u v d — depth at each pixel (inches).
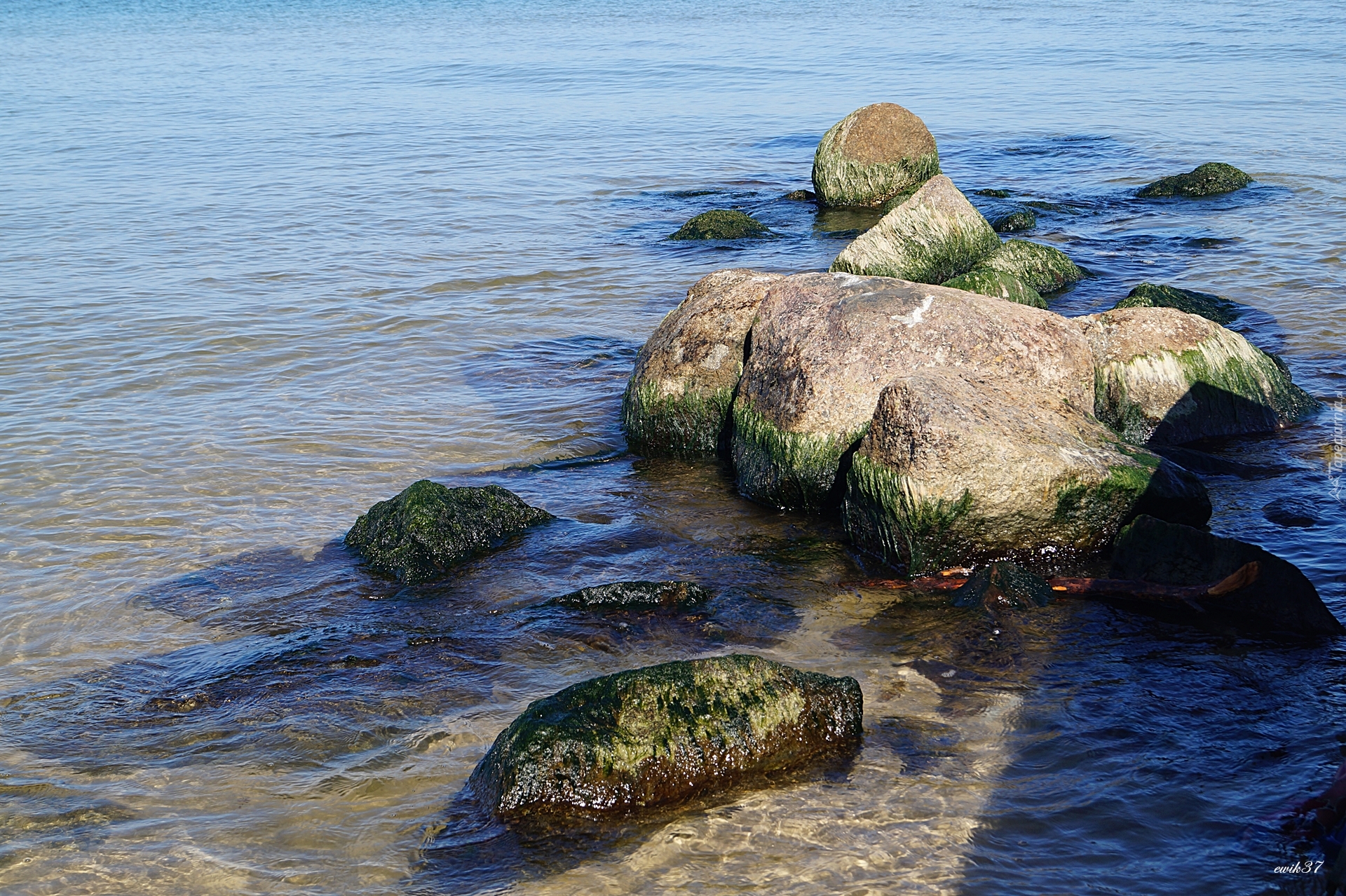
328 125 1391.5
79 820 247.6
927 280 711.7
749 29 2674.7
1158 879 220.5
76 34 2797.7
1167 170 1005.2
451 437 476.1
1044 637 311.6
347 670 306.2
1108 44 2030.0
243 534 390.0
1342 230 754.8
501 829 240.5
